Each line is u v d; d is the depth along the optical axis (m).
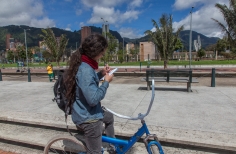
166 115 4.09
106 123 2.42
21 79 14.70
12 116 4.08
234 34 15.41
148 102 5.29
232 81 10.83
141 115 2.16
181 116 4.02
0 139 3.56
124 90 7.31
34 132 3.59
